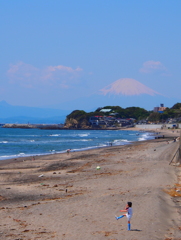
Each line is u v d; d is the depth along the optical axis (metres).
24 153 63.38
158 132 195.75
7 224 15.47
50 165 42.72
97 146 82.38
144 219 16.09
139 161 43.84
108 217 16.52
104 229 14.46
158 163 40.84
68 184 27.59
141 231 14.16
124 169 36.09
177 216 17.42
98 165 40.84
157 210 17.70
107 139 120.06
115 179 29.23
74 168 39.34
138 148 67.31
